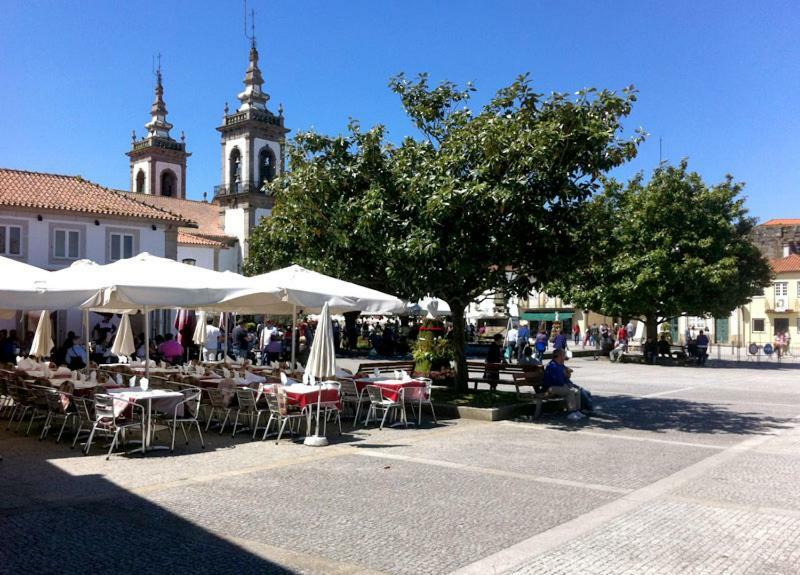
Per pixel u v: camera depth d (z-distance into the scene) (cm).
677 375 2664
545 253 1472
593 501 770
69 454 1002
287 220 1672
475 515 707
